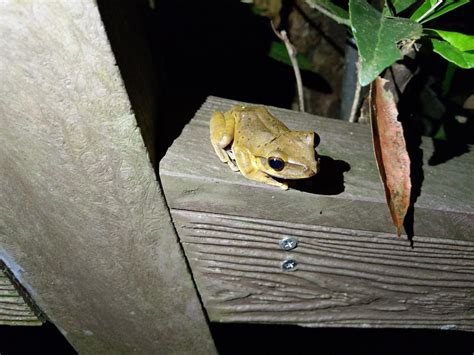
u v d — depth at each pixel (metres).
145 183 0.15
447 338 0.39
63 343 0.38
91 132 0.14
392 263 0.19
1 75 0.13
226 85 0.42
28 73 0.13
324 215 0.17
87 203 0.16
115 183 0.15
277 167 0.18
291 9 0.38
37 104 0.13
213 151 0.17
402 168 0.16
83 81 0.13
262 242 0.18
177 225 0.17
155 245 0.18
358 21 0.13
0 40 0.12
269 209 0.17
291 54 0.30
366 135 0.20
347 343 0.40
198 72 0.41
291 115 0.21
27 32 0.12
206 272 0.19
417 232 0.18
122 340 0.23
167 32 0.39
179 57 0.40
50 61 0.12
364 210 0.17
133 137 0.14
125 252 0.18
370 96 0.16
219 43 0.40
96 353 0.24
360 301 0.20
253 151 0.19
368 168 0.18
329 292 0.20
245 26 0.39
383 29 0.13
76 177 0.15
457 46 0.16
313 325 0.22
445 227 0.18
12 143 0.14
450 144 0.20
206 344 0.23
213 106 0.20
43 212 0.17
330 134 0.20
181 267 0.18
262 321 0.21
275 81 0.42
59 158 0.15
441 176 0.18
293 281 0.20
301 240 0.18
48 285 0.20
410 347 0.39
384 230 0.18
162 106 0.19
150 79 0.17
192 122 0.18
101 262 0.18
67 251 0.18
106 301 0.20
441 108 0.35
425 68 0.29
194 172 0.16
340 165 0.18
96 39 0.12
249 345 0.40
